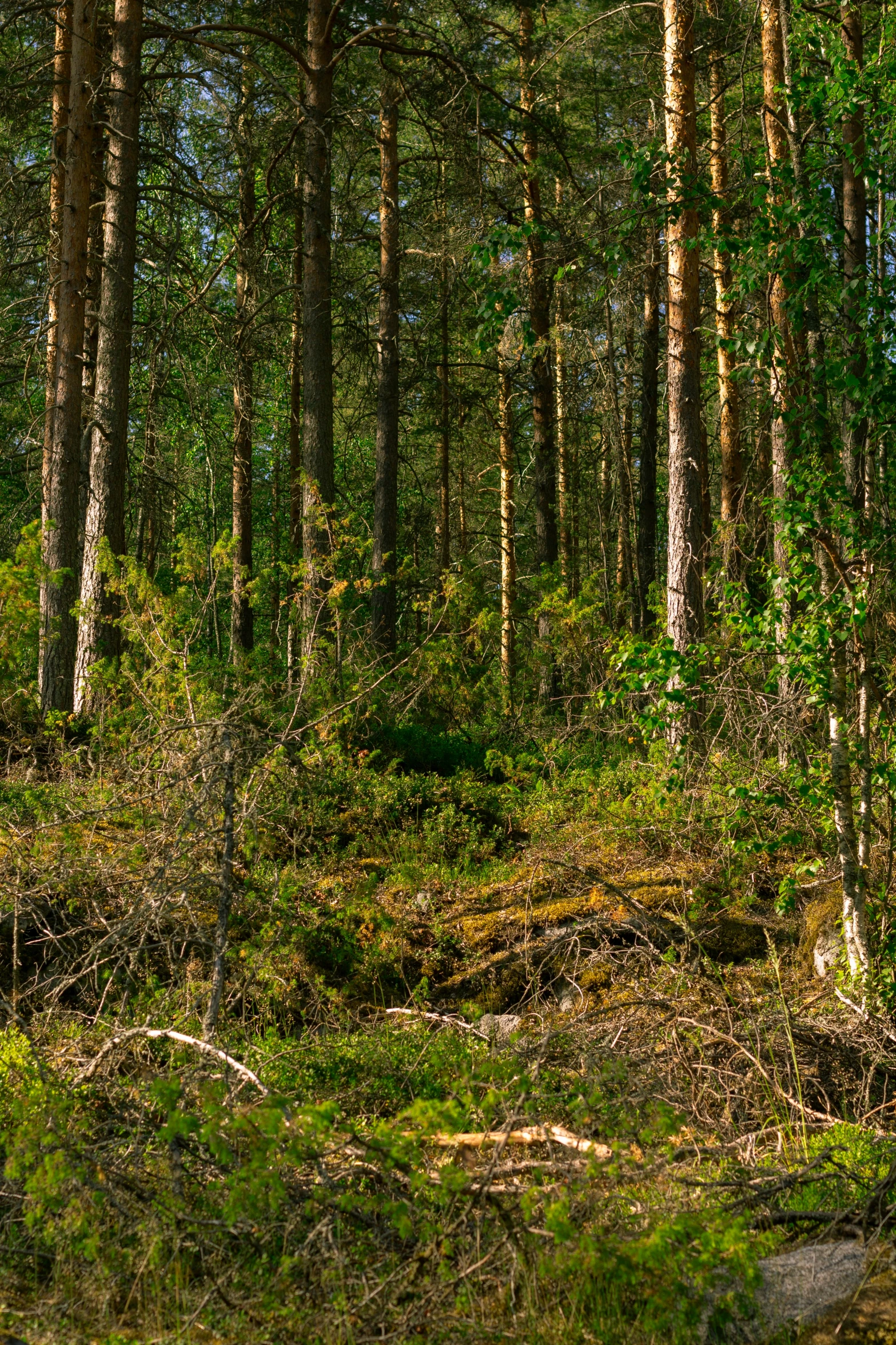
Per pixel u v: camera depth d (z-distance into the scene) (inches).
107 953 247.3
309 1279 136.3
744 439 653.9
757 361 244.1
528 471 1008.9
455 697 561.0
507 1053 201.2
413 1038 234.1
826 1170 169.3
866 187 276.4
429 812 382.3
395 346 763.4
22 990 240.8
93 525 507.5
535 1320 127.0
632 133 797.2
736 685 293.6
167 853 237.0
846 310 238.5
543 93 723.4
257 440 1104.2
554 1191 146.9
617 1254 123.7
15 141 650.8
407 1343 124.3
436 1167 153.9
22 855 270.5
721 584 356.5
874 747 255.8
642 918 292.0
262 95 684.1
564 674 601.0
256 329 679.7
